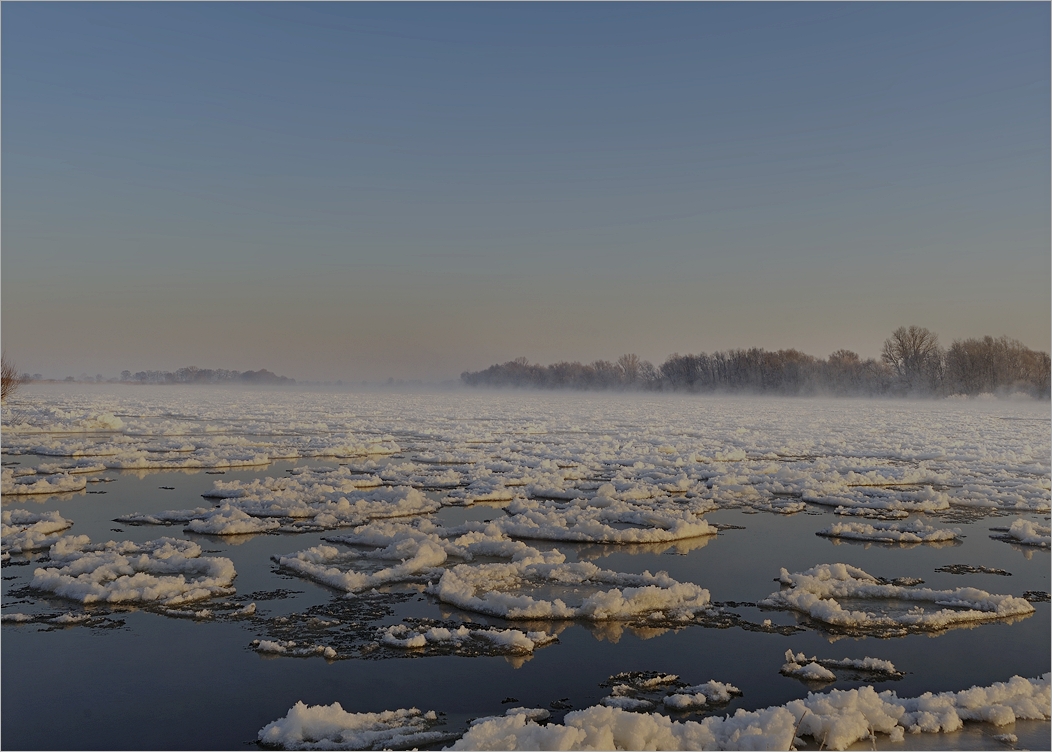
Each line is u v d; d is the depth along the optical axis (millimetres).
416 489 18188
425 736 5977
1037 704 6625
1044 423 45469
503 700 6730
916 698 6648
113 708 6500
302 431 33688
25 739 5926
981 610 9406
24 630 8359
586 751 5484
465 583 9969
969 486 19641
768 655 7902
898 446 29891
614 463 23156
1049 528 14117
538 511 15188
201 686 6957
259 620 8750
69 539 11984
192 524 13320
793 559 11914
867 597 9969
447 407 61750
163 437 29219
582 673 7371
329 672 7312
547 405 69625
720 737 5906
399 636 8273
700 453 26031
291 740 5848
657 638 8367
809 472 21312
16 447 24844
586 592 9984
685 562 11672
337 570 10461
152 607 9156
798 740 6016
